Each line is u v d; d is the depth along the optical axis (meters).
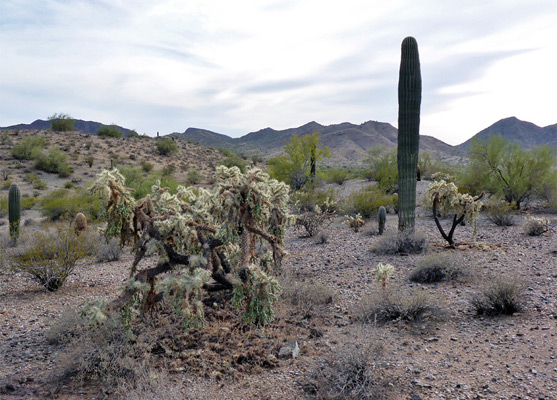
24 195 31.30
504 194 18.16
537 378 3.94
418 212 18.84
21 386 4.09
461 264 7.77
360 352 4.09
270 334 5.06
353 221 15.65
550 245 10.09
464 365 4.31
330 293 6.70
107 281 8.86
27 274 8.71
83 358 4.23
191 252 4.92
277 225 5.13
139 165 51.97
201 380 4.04
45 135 61.03
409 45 11.09
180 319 5.18
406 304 5.71
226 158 69.62
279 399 3.72
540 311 5.70
